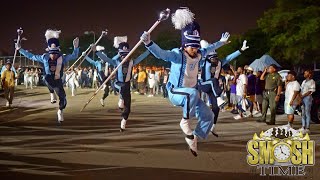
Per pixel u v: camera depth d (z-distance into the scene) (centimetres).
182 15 636
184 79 655
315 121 1358
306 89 1137
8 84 1722
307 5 2986
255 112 1566
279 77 1274
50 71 1138
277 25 2995
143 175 698
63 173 706
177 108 1767
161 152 865
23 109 1686
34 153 852
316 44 2862
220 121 1362
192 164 770
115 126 1222
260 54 3934
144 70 2622
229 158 815
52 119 1375
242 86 1459
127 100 1095
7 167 742
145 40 622
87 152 862
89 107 1775
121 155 837
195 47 646
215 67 991
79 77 3325
